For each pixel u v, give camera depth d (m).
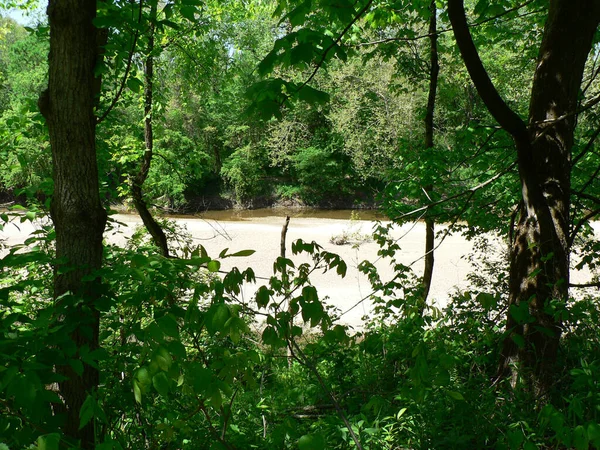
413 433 3.06
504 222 8.66
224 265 18.92
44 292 4.52
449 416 3.20
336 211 42.16
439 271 17.94
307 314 1.93
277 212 42.38
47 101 2.87
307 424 3.64
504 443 2.44
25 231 22.31
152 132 9.98
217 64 11.58
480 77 4.06
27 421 1.86
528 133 4.59
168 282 2.79
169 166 10.75
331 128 41.03
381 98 31.83
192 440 3.02
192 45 10.55
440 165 8.27
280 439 2.44
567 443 1.66
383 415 3.32
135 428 3.02
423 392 1.95
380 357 4.76
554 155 4.84
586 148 5.03
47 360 2.22
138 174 9.53
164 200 11.07
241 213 42.25
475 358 3.88
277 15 2.87
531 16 9.01
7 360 1.99
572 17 4.79
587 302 3.53
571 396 2.26
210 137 41.72
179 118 38.19
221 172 42.81
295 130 42.25
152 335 1.71
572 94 4.93
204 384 1.69
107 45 3.30
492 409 3.12
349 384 4.68
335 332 2.00
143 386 1.63
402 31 10.16
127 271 2.56
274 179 45.53
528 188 4.82
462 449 2.97
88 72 2.88
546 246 4.66
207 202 44.25
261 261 19.72
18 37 38.94
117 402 2.87
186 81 11.54
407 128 29.80
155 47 6.96
